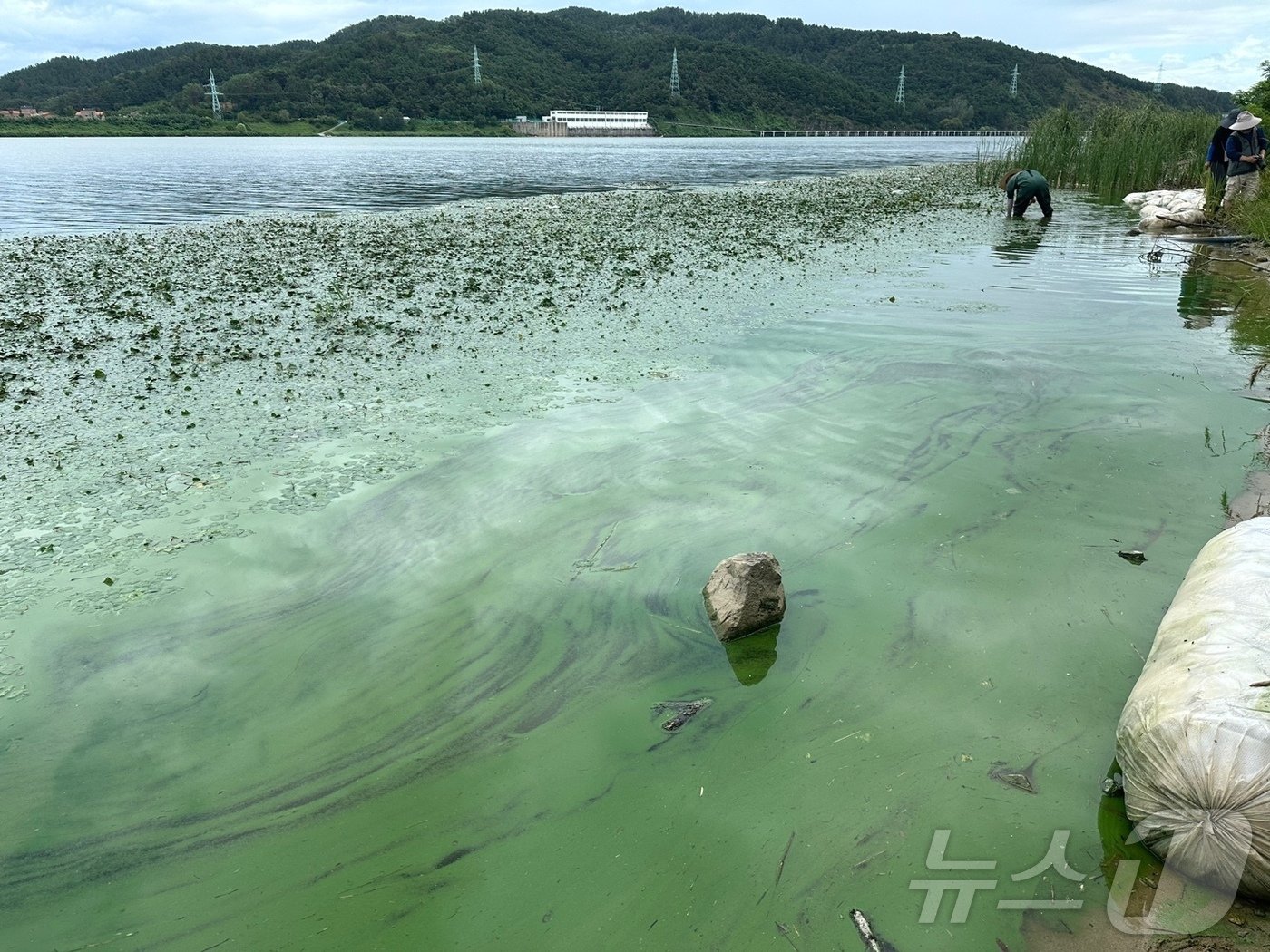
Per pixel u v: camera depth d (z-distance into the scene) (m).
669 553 4.25
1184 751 2.37
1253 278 11.09
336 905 2.43
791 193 24.95
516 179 32.19
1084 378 6.78
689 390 6.64
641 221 18.11
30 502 4.88
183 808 2.79
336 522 4.65
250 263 13.10
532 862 2.56
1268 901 2.28
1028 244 14.56
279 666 3.50
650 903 2.41
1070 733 2.97
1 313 9.72
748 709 3.19
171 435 5.85
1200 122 22.80
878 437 5.62
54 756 3.03
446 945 2.30
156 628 3.76
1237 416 5.84
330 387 6.82
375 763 2.98
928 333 8.30
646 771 2.91
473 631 3.70
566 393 6.64
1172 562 3.97
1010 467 5.10
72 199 24.23
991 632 3.53
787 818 2.69
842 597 3.84
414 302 10.09
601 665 3.47
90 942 2.33
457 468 5.28
